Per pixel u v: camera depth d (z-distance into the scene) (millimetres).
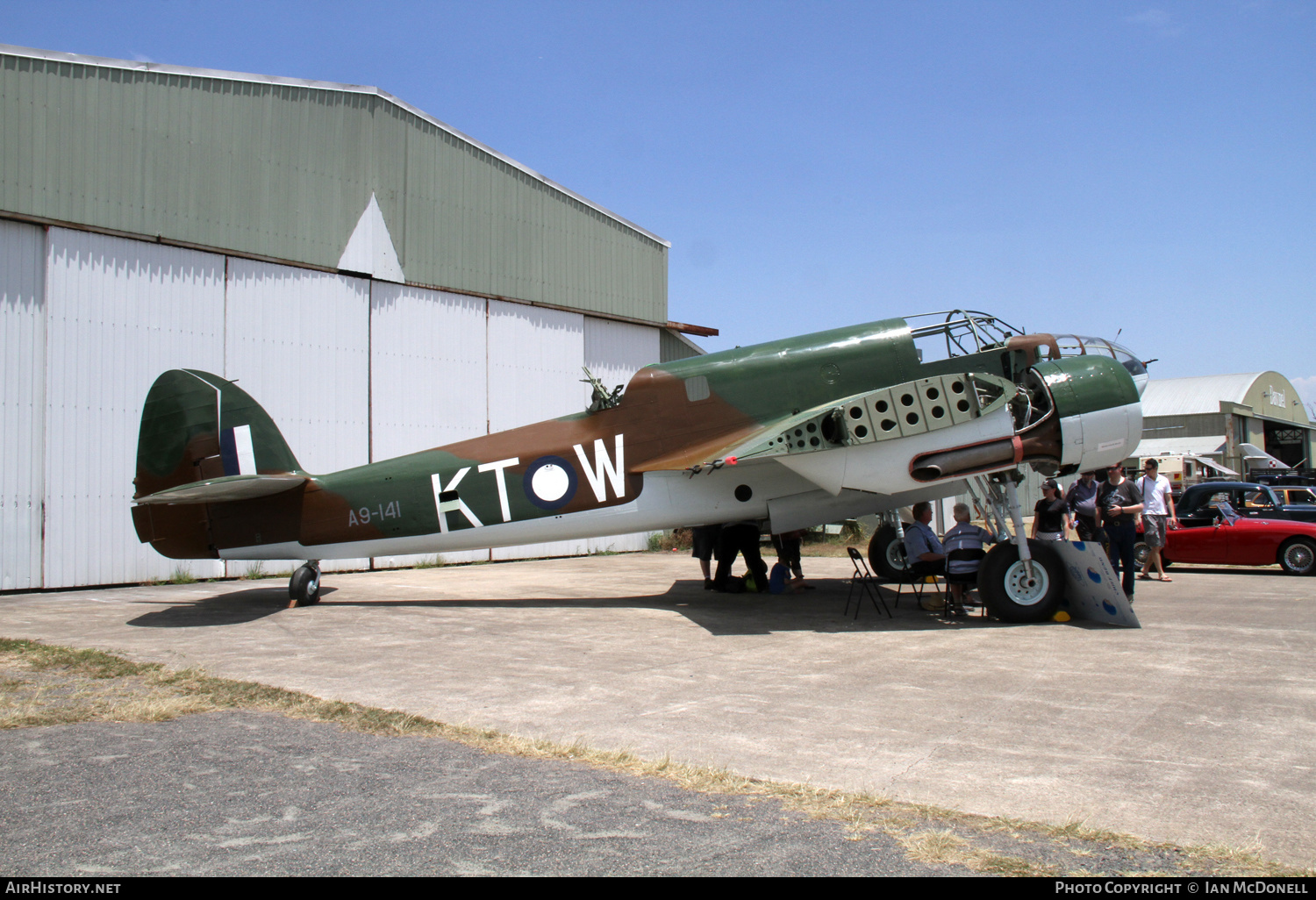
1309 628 8523
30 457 12664
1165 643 7766
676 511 10773
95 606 11016
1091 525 11625
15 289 12617
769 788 4156
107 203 13461
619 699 5980
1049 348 10195
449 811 3871
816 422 8992
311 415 15633
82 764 4574
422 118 17297
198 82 14492
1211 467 30500
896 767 4461
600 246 20453
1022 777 4270
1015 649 7586
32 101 12797
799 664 7117
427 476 11023
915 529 10469
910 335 10414
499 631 9000
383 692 6238
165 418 11102
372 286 16531
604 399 10961
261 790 4164
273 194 15297
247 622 9641
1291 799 3932
